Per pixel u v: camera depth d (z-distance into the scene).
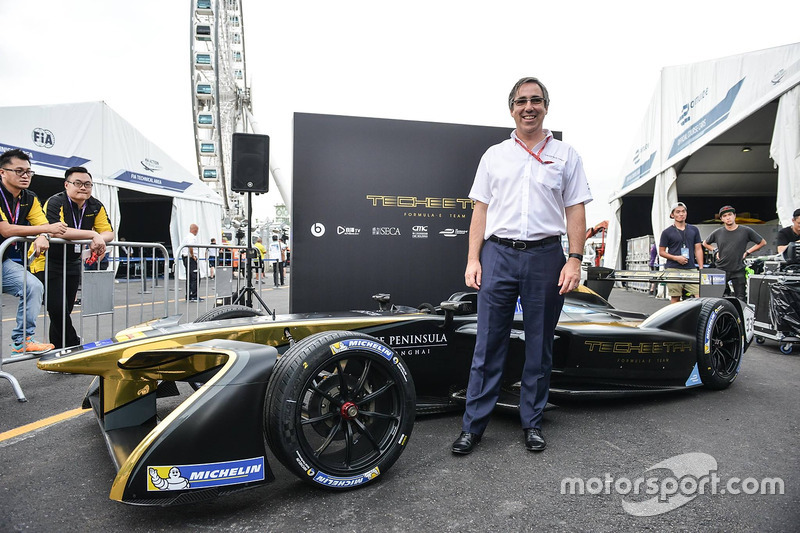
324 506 1.84
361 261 4.07
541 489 1.97
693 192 14.55
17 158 3.67
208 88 30.09
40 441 2.50
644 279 4.02
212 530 1.67
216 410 1.71
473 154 4.29
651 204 15.47
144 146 12.27
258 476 1.78
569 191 2.42
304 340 1.92
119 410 2.14
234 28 34.03
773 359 4.57
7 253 3.71
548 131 2.44
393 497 1.91
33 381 3.72
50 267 3.93
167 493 1.63
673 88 9.95
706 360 3.34
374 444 2.04
